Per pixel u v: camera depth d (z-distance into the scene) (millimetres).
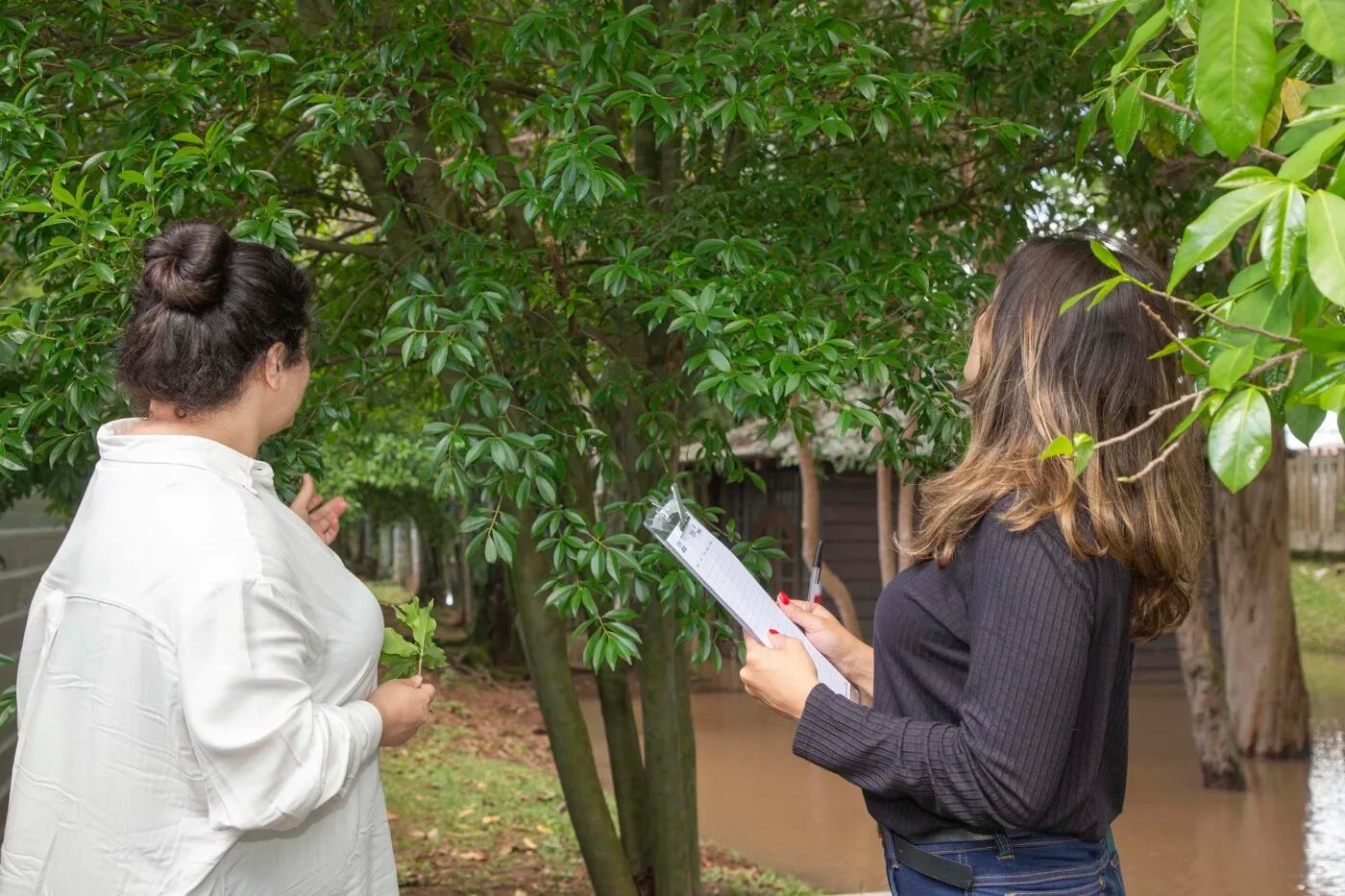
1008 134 2629
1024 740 1290
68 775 1447
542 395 3020
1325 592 16844
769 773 8602
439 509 13758
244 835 1460
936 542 1477
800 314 2471
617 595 2650
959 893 1438
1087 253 1505
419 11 2830
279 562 1493
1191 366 1131
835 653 1896
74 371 2219
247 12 3467
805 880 6023
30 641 1567
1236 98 997
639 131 3984
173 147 2299
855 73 2557
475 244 2732
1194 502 1501
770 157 3680
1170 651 12828
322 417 2674
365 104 2527
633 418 3672
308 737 1442
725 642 2666
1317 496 18453
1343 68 1236
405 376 4582
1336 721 10586
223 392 1526
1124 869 6324
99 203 2105
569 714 3910
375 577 23703
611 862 3996
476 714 10789
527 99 3799
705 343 2467
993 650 1327
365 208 3883
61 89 2680
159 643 1416
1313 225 915
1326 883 6039
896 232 3055
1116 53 1595
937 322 2676
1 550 4691
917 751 1365
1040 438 1410
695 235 2832
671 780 4016
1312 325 1056
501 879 5762
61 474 3746
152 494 1482
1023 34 3031
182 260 1520
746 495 14484
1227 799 7824
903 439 2811
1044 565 1338
